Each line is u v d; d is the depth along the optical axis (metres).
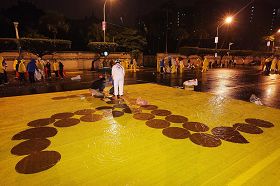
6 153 3.85
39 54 21.61
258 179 3.18
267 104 8.23
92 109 6.74
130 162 3.60
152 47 41.81
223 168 3.46
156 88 10.97
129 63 27.88
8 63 20.47
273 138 4.68
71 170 3.33
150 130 5.03
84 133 4.80
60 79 15.66
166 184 3.03
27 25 32.41
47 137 4.56
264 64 24.67
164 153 3.93
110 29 33.50
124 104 7.40
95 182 3.05
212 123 5.60
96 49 25.84
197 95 9.24
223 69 29.58
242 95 9.95
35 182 3.03
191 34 45.00
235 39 53.84
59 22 30.47
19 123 5.41
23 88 11.30
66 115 6.08
